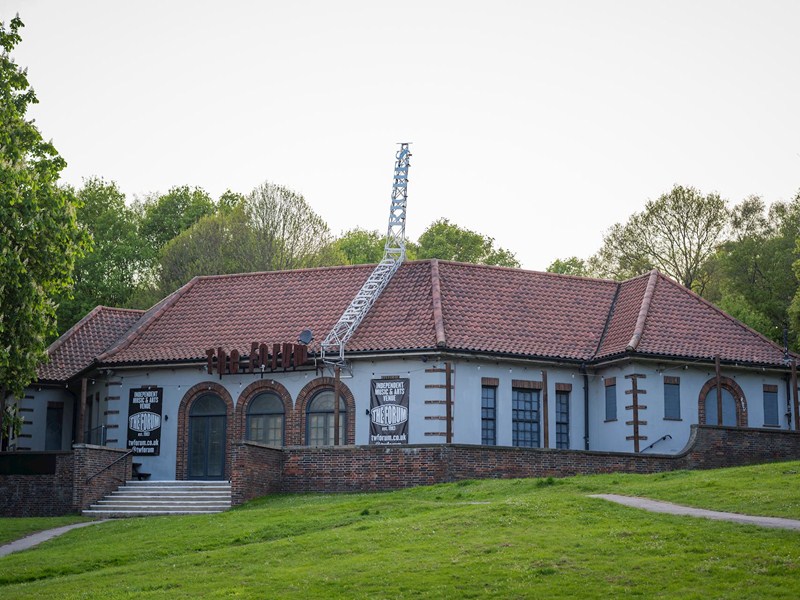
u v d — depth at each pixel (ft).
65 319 222.69
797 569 67.92
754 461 133.49
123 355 153.07
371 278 155.63
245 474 122.01
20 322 116.37
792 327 187.93
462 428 142.10
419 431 140.56
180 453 149.48
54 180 129.59
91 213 251.19
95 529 111.45
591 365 150.10
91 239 125.29
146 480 146.20
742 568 69.21
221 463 148.25
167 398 151.33
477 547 79.77
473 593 68.64
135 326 167.63
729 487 97.60
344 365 143.84
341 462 126.00
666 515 86.69
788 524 80.64
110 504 129.80
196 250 232.53
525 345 147.64
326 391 146.20
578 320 157.28
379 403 142.61
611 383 149.18
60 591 78.74
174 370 151.74
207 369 147.64
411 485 123.54
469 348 142.10
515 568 73.15
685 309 157.69
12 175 114.01
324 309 154.61
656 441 145.48
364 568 76.48
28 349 118.62
